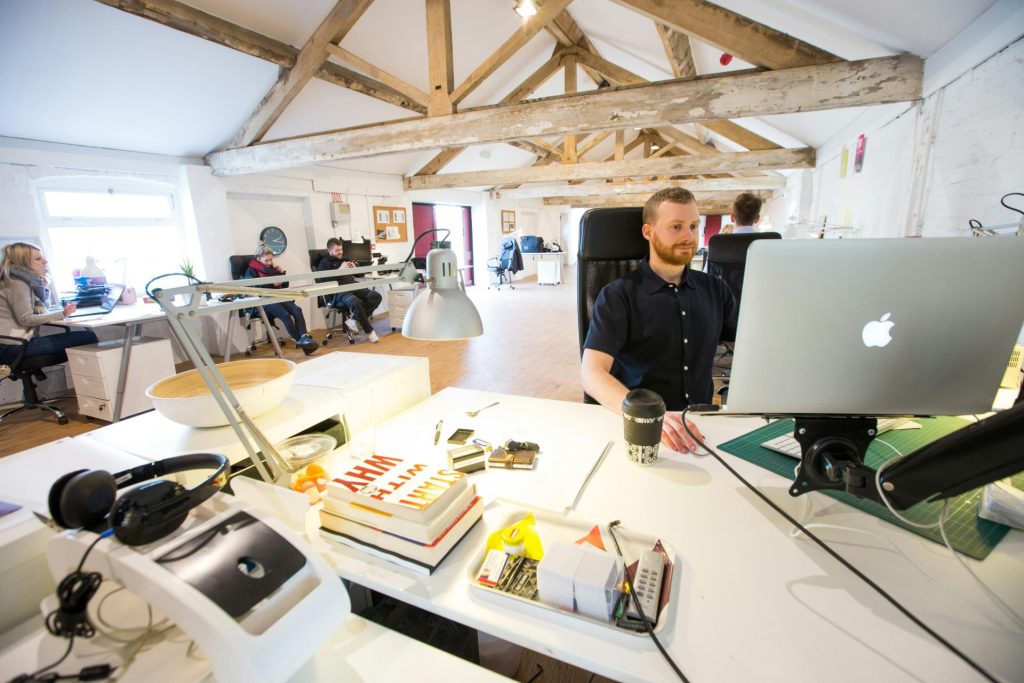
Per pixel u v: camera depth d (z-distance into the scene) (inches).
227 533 21.3
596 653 20.8
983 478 21.4
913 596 23.4
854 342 25.8
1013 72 63.3
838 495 32.6
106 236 154.5
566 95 118.9
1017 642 20.6
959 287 24.2
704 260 187.8
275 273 182.4
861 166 131.6
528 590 24.5
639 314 55.0
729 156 213.9
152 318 120.7
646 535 27.8
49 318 112.9
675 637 21.5
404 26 153.4
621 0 104.3
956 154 78.3
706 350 56.8
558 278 382.0
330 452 37.7
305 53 140.7
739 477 33.0
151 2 105.7
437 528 26.5
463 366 157.8
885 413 27.6
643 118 111.7
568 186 334.0
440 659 22.8
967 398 26.7
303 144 153.6
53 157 135.9
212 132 161.8
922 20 75.9
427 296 33.5
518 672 41.5
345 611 22.2
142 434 36.0
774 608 23.0
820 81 96.0
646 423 36.1
